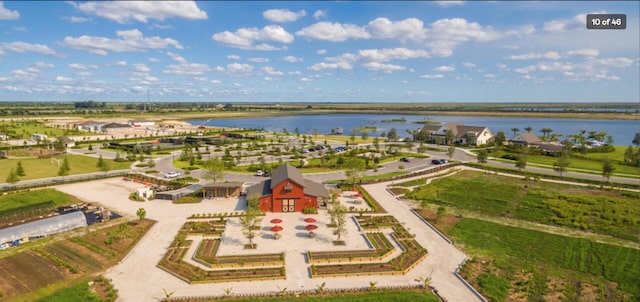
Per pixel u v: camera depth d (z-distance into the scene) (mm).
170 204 71812
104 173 99438
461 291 40375
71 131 195250
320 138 187625
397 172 100812
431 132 168750
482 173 97500
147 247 51469
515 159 118062
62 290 39844
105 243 52312
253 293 39625
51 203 71750
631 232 55688
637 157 105938
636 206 66938
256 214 54344
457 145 155500
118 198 75938
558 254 49156
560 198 72562
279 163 112938
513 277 43156
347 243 52812
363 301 38062
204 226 59500
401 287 40938
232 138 182625
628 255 48344
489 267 45562
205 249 50406
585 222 59781
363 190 82000
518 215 64312
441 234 56344
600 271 44562
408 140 156125
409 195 76875
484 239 54375
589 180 84688
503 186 82375
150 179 93062
